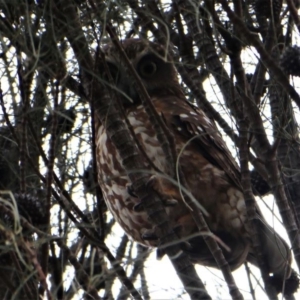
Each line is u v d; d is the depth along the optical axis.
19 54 4.58
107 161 6.56
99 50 4.73
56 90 4.52
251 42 4.51
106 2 4.71
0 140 5.64
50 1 4.60
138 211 6.51
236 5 4.94
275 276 5.59
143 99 5.08
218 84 5.62
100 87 4.96
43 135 5.72
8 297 4.63
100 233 5.21
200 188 6.65
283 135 5.39
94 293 4.23
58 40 4.68
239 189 6.68
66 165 5.92
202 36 5.50
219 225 6.64
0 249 4.40
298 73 4.76
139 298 4.52
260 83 5.41
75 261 4.52
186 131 6.75
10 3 4.79
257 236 5.36
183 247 5.96
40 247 4.55
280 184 5.28
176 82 7.54
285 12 5.63
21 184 4.67
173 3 5.64
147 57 7.36
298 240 5.15
